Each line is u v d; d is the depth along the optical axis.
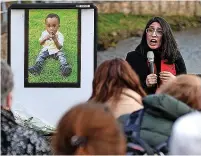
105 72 4.99
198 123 3.53
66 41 7.88
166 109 4.34
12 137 4.27
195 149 3.48
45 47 7.89
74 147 3.33
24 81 7.90
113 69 4.98
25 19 7.83
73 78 7.91
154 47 7.59
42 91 7.94
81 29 7.83
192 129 3.50
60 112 7.96
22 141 4.27
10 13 7.80
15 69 7.89
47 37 7.87
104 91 4.93
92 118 3.34
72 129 3.33
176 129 3.54
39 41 7.89
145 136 4.32
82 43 7.86
